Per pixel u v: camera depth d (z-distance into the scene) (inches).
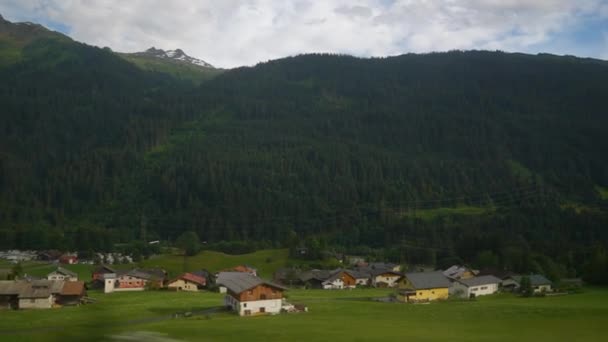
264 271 6141.7
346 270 5413.4
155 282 4948.3
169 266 6259.8
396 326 2554.1
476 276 4852.4
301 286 5295.3
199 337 2192.4
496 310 3127.5
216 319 2861.7
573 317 2849.4
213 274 5418.3
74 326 894.4
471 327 2534.5
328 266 6284.5
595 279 5039.4
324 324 2605.8
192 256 6884.8
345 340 2132.1
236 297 3201.3
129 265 6363.2
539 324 2625.5
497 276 4889.3
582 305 3400.6
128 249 7332.7
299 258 6683.1
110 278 4827.8
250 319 2844.5
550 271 5103.3
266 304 3181.6
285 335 2251.5
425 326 2566.4
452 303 3725.4
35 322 2674.7
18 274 5103.3
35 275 5718.5
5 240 7677.2
